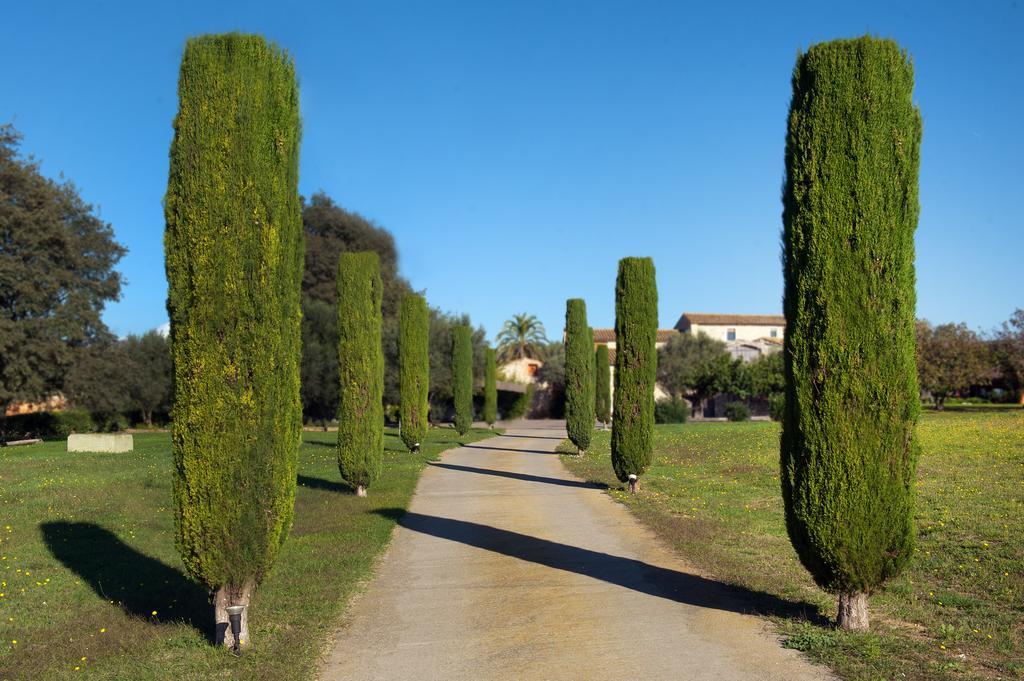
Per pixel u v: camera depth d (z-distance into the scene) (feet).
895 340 20.94
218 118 21.16
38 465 73.82
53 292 116.16
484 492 55.31
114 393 127.85
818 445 21.13
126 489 55.06
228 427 20.79
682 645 21.07
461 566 31.78
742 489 51.72
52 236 114.83
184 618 24.14
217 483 20.63
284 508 21.97
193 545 20.58
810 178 22.04
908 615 22.97
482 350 177.17
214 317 20.76
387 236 201.36
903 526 20.66
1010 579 26.05
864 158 21.49
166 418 163.84
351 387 53.11
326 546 35.24
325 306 152.35
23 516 44.09
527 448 100.48
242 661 20.08
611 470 67.67
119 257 133.18
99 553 34.45
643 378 52.75
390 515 44.19
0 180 112.98
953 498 40.86
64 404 147.84
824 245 21.59
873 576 20.80
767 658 19.75
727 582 27.89
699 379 168.96
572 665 19.79
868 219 21.29
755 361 171.01
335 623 23.79
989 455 59.67
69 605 26.05
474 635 22.56
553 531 39.47
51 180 121.70
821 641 20.53
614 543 36.01
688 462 69.87
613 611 24.67
